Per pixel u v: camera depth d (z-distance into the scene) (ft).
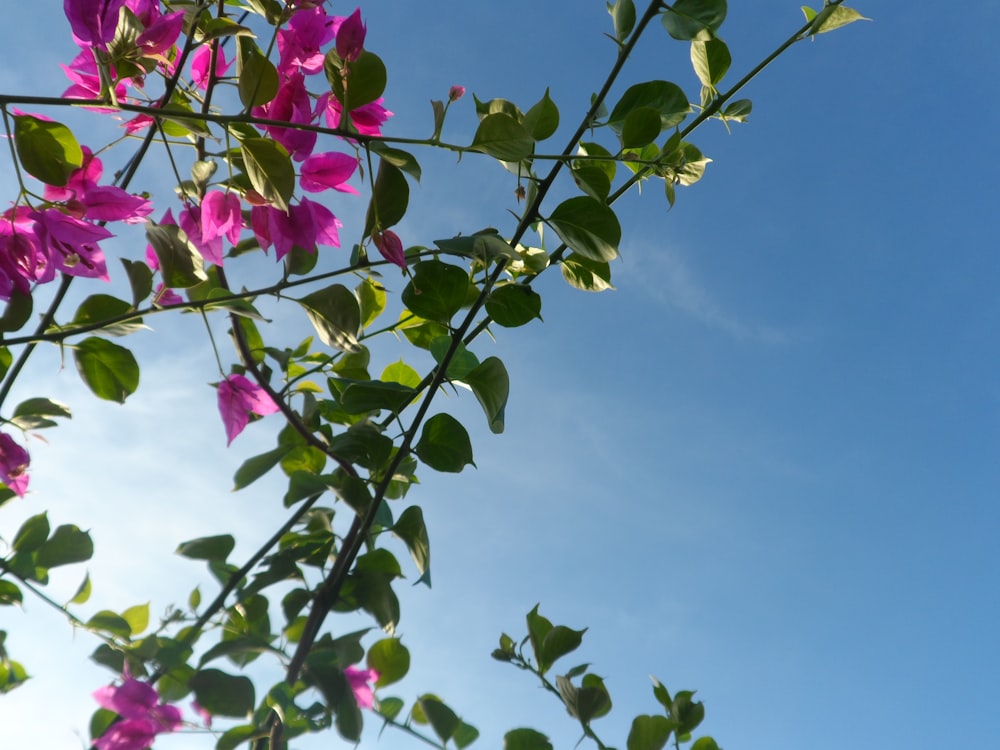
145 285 1.88
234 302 1.87
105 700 1.90
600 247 1.95
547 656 2.17
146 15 1.77
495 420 2.04
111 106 1.54
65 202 1.78
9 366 2.05
